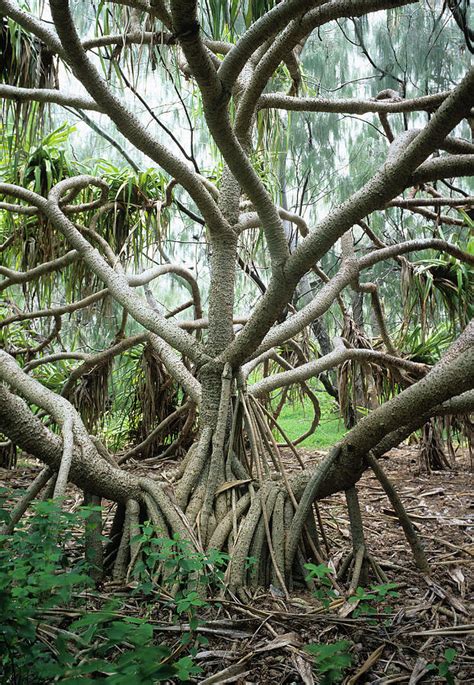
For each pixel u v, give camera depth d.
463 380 2.14
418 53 6.05
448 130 1.96
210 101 2.00
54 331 4.88
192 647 1.89
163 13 2.32
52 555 1.83
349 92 7.64
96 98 2.30
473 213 4.54
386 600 2.30
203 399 2.81
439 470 5.06
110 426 6.16
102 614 1.46
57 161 4.43
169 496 2.58
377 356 3.96
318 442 6.58
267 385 3.42
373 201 2.21
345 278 3.47
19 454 5.73
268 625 2.04
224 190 2.98
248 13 2.14
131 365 5.77
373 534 3.20
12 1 2.48
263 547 2.46
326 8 2.11
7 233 4.91
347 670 1.81
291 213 4.14
